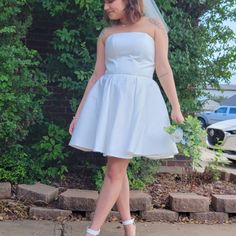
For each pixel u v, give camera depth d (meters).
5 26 4.62
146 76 3.23
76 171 5.27
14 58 4.49
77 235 3.83
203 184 5.38
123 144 3.09
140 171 5.00
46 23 5.48
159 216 4.34
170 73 3.26
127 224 3.48
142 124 3.13
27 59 4.78
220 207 4.43
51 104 5.50
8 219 4.17
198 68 5.09
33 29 5.48
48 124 5.04
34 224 4.07
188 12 5.38
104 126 3.14
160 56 3.26
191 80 5.09
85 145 3.21
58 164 5.13
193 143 3.22
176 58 4.93
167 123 3.26
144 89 3.18
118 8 3.23
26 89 4.88
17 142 5.08
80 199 4.29
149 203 4.35
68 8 4.90
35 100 5.01
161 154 3.18
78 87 4.86
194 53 5.11
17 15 4.86
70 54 4.98
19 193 4.50
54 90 5.50
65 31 4.83
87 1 4.64
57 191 4.62
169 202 4.49
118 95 3.15
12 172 4.78
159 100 3.25
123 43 3.19
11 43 4.68
